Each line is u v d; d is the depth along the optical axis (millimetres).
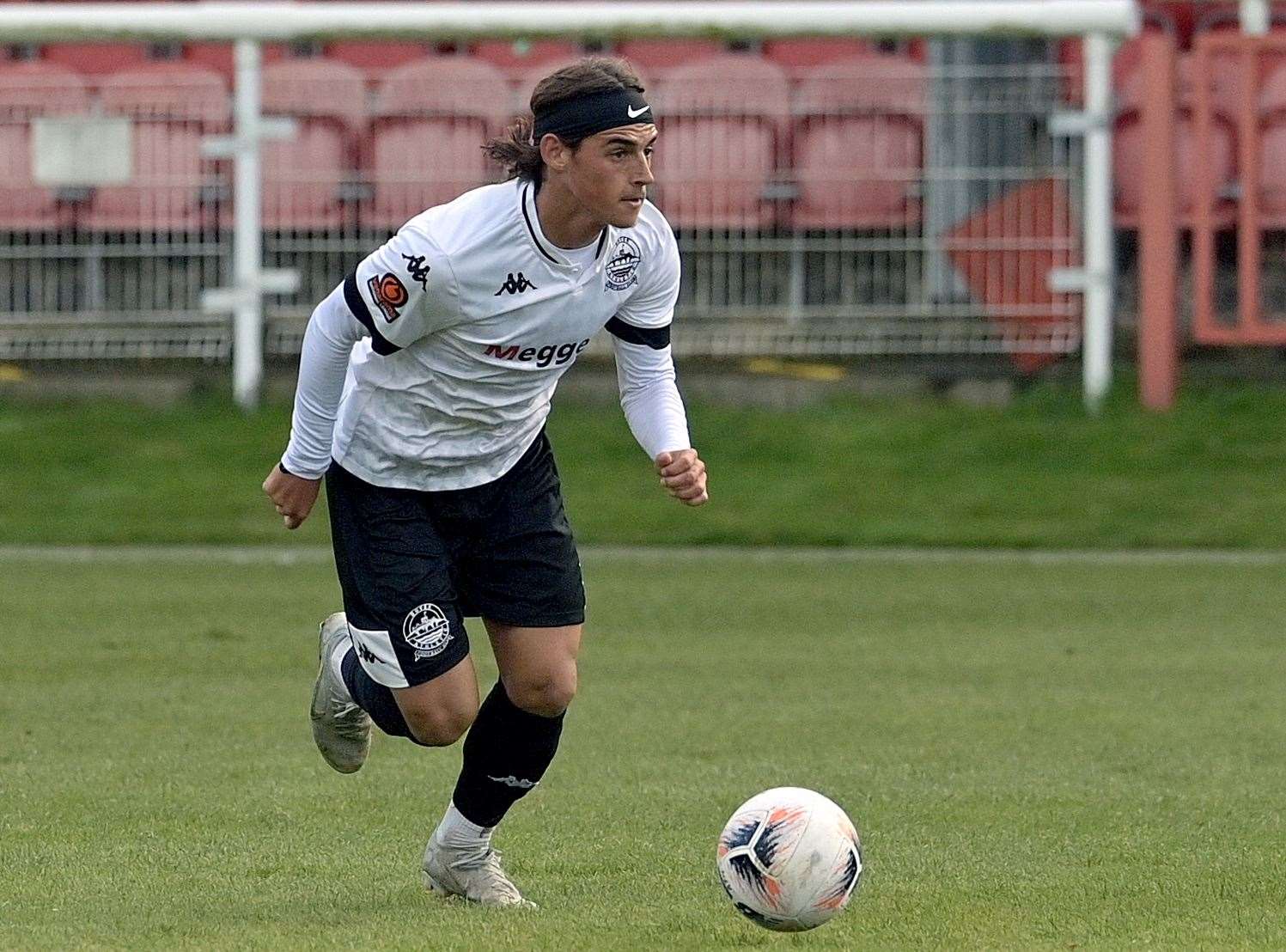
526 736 16484
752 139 55281
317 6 55281
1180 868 17969
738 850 14750
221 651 32281
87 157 55906
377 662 16297
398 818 20469
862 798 21484
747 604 38219
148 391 56875
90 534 47438
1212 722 26469
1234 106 56625
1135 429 53250
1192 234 56531
